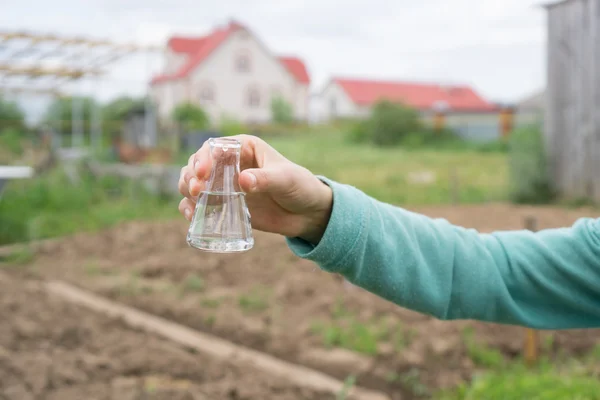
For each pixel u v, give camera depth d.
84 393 3.82
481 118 31.80
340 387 4.28
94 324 5.29
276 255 7.65
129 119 18.31
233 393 3.97
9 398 3.71
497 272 1.71
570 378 3.95
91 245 8.61
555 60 10.34
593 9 9.66
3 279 6.85
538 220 8.70
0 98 20.22
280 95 44.50
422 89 56.47
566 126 10.26
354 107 52.56
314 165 19.55
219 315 5.62
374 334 5.01
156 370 4.35
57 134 20.53
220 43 46.25
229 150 1.36
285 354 4.86
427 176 16.08
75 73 16.89
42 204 11.28
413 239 1.67
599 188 9.80
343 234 1.54
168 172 12.67
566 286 1.73
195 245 1.31
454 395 4.12
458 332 4.99
